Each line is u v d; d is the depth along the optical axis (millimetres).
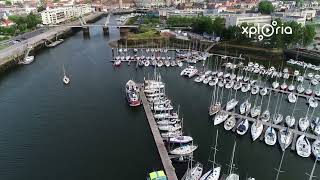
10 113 118438
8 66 178250
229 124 101688
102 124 108562
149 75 159625
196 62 180000
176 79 152250
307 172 82188
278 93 132125
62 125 108625
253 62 179125
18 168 85188
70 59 197125
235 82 140750
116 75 161000
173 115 109375
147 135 100562
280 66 169500
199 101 125562
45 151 93000
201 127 103875
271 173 82000
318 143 89875
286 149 90125
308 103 121750
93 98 131000
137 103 120688
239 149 91625
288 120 103562
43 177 81438
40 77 161125
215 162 85688
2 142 98125
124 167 84750
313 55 177875
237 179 76188
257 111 109250
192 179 76188
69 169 84438
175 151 87062
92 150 92938
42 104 126125
